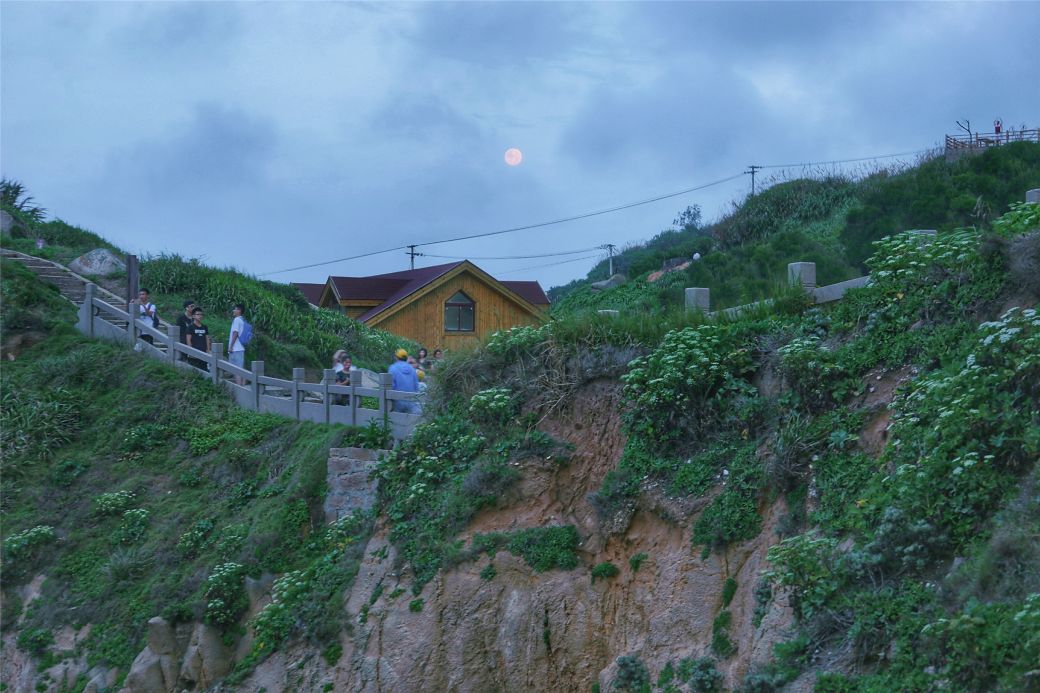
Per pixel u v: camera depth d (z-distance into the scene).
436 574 11.88
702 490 10.48
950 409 8.18
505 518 12.11
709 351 11.34
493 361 14.01
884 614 7.42
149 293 26.12
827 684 7.32
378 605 12.12
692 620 9.73
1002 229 10.06
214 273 27.33
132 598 15.05
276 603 13.36
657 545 10.62
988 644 6.29
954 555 7.45
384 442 14.99
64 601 15.55
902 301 10.31
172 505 16.77
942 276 10.13
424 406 14.44
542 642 11.04
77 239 30.92
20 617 15.72
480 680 11.27
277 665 12.69
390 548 12.70
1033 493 7.18
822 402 9.98
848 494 8.87
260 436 17.61
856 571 7.96
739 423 10.79
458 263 36.19
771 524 9.62
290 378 24.67
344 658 12.05
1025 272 9.02
